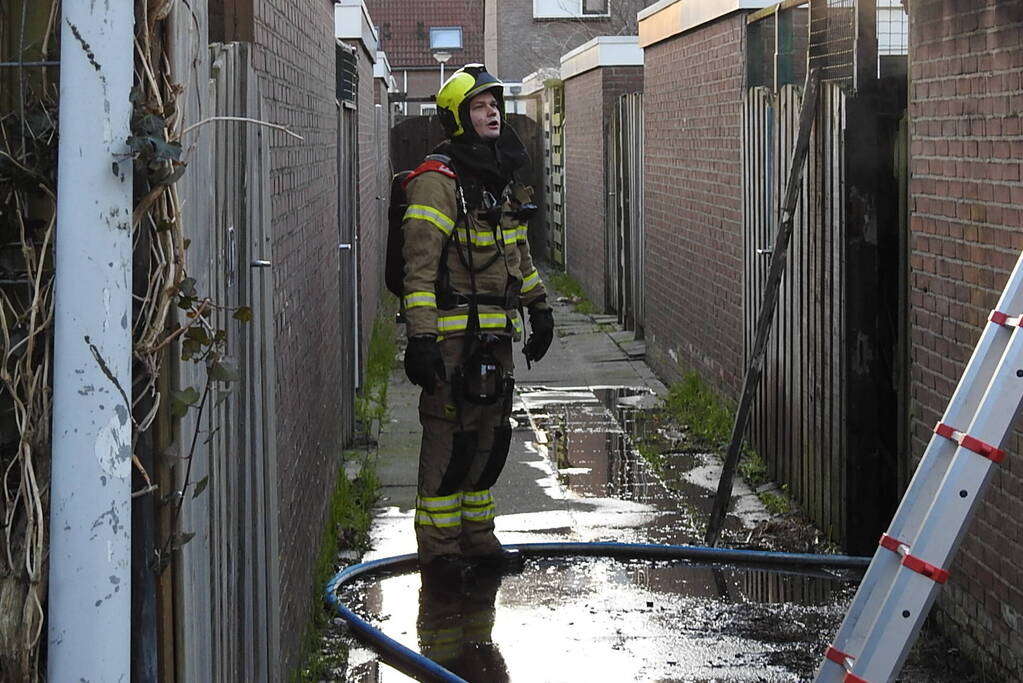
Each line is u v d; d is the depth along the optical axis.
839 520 7.80
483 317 7.20
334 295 9.07
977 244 5.84
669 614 6.83
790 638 6.45
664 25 13.39
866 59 7.40
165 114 2.71
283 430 5.31
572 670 6.09
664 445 10.85
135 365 2.70
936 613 6.45
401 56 47.53
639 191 16.39
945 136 6.17
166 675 2.88
